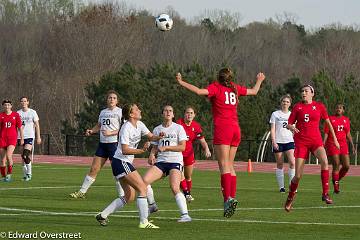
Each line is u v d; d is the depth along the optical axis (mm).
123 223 33594
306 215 37875
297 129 41750
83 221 34094
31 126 62062
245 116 113500
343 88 119500
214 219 35656
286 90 120062
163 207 41062
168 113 36562
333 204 43969
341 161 54125
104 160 45938
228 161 34406
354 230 32406
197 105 118812
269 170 87000
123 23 199500
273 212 39156
